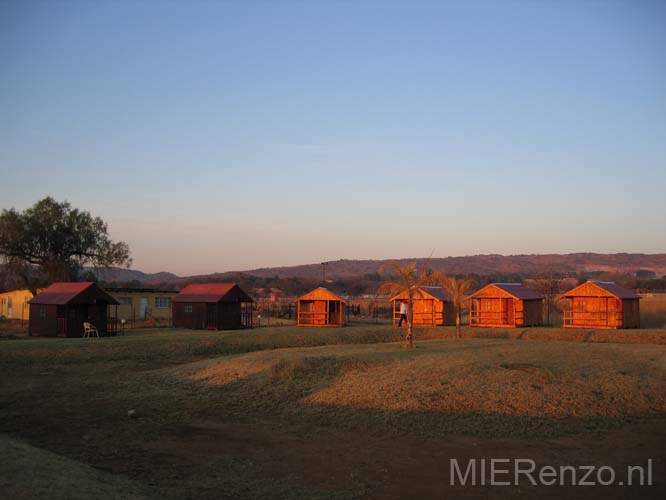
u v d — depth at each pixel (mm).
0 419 18156
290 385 21781
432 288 48625
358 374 22531
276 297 101062
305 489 11828
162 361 30391
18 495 8969
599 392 19906
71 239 61625
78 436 16203
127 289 54688
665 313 60094
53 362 28891
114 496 9883
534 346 29016
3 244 57500
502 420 17406
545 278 80375
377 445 15312
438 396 19422
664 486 12102
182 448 15016
